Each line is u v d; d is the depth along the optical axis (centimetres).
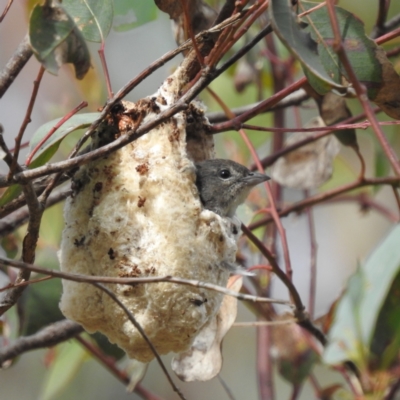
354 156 1445
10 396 1359
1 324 952
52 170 528
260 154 1308
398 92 637
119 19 827
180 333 640
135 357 667
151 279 525
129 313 556
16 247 906
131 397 1367
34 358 1405
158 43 1459
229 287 786
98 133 668
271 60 1127
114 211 640
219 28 582
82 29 648
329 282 1511
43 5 526
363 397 838
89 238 645
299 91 937
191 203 654
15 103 1415
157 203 643
